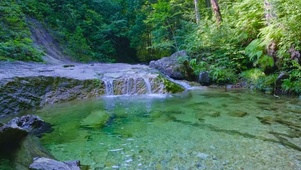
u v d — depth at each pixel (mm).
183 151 3262
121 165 2896
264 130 3986
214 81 8992
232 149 3281
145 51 21641
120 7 21406
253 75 8273
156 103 6199
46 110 5582
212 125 4328
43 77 6566
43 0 16719
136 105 6004
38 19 15359
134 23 20750
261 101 6086
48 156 3105
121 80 7613
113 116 5055
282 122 4367
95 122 4660
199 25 11984
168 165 2867
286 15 7352
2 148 3307
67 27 17172
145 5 19906
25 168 2750
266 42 7828
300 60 7020
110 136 3898
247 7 9977
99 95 7156
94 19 19062
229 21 10773
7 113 5246
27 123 4293
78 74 7758
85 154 3230
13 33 12219
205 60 10188
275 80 7207
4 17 12820
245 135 3787
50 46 14445
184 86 8508
